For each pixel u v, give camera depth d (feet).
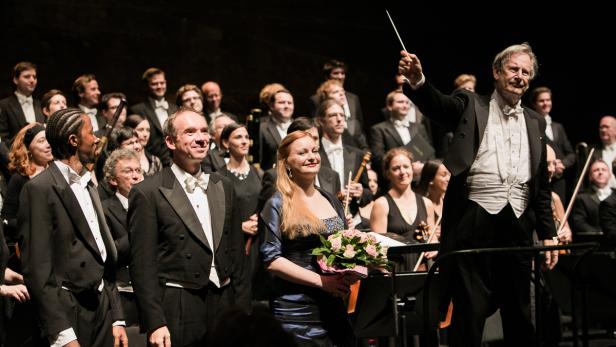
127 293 17.71
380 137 26.48
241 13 34.19
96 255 12.75
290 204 13.28
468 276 12.94
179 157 13.48
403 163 19.83
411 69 12.64
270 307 13.53
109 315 12.90
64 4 30.66
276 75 34.81
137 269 12.77
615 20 36.78
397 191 19.99
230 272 13.53
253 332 7.09
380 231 19.56
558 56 37.55
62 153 12.89
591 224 26.81
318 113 22.54
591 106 37.24
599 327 23.54
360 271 12.69
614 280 19.62
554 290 20.02
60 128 12.82
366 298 15.70
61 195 12.50
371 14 36.83
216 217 13.44
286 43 35.12
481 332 12.94
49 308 12.03
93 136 13.09
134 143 22.31
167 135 13.57
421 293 16.06
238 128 21.08
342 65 29.07
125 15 31.81
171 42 32.71
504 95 13.28
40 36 30.22
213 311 13.12
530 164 13.26
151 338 12.53
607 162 30.30
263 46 34.58
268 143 23.85
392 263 13.46
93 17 31.17
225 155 22.45
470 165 12.86
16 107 24.88
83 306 12.55
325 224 13.38
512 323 13.33
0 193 19.93
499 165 13.01
